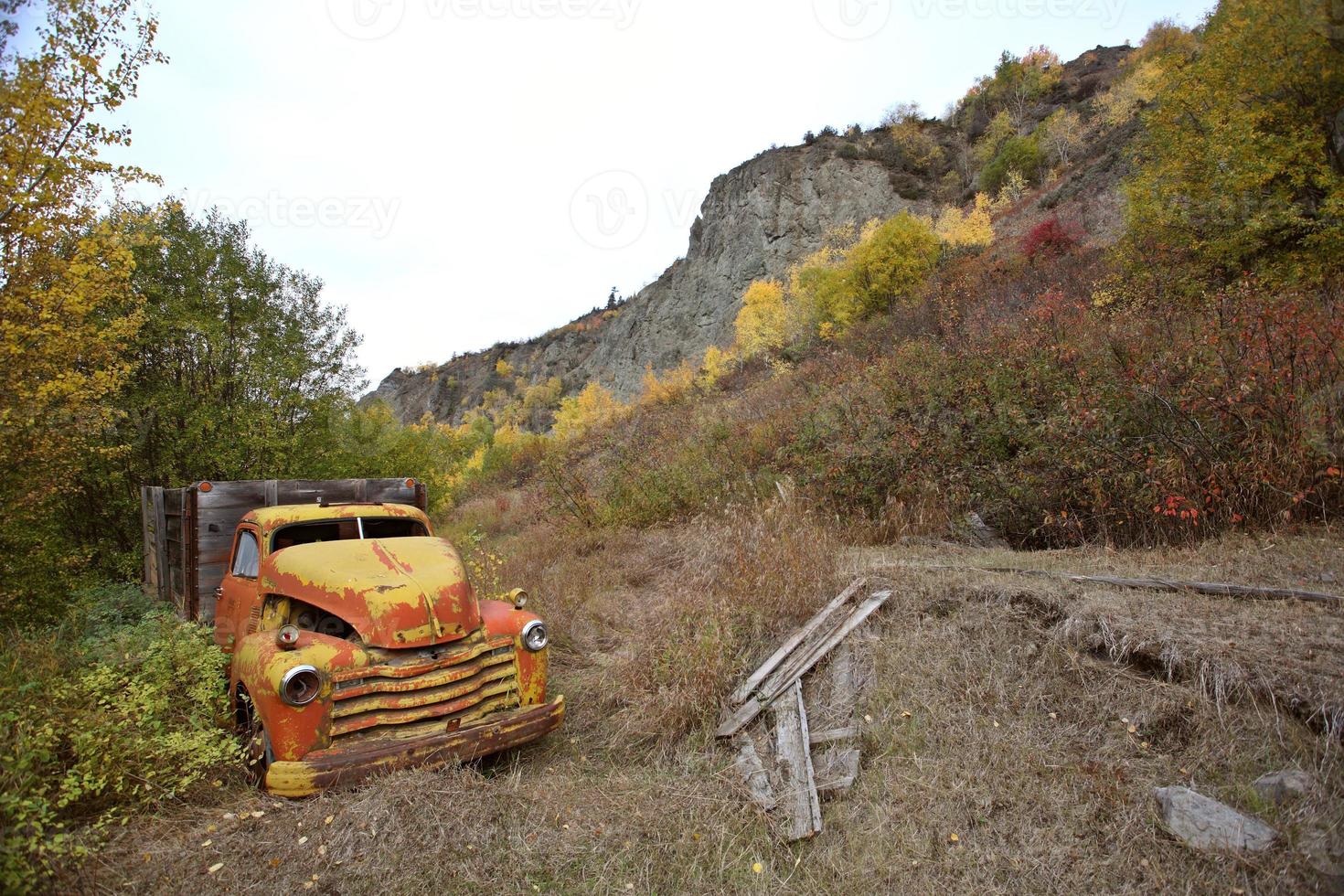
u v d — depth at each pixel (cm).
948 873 317
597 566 909
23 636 500
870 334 1833
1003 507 771
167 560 662
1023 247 1981
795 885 325
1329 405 588
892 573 595
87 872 301
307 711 361
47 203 588
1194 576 502
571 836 352
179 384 1034
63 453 670
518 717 410
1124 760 354
